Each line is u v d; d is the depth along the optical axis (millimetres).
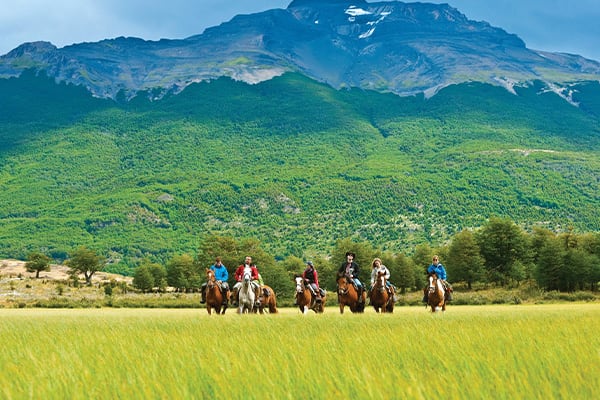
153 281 190375
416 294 162625
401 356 16500
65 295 158625
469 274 166875
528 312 45406
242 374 13695
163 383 12953
